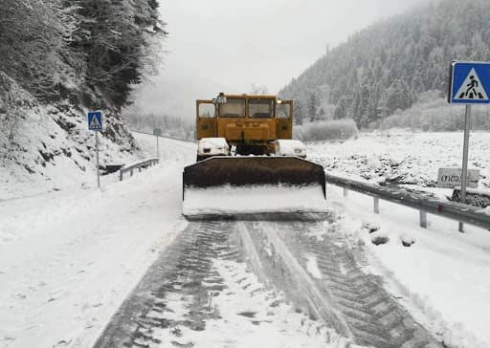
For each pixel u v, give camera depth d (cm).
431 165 1812
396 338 296
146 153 3123
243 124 990
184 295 370
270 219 667
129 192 1079
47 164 1444
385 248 495
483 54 11012
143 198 968
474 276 398
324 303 353
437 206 541
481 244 514
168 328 311
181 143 5444
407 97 9906
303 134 5981
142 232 606
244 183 690
